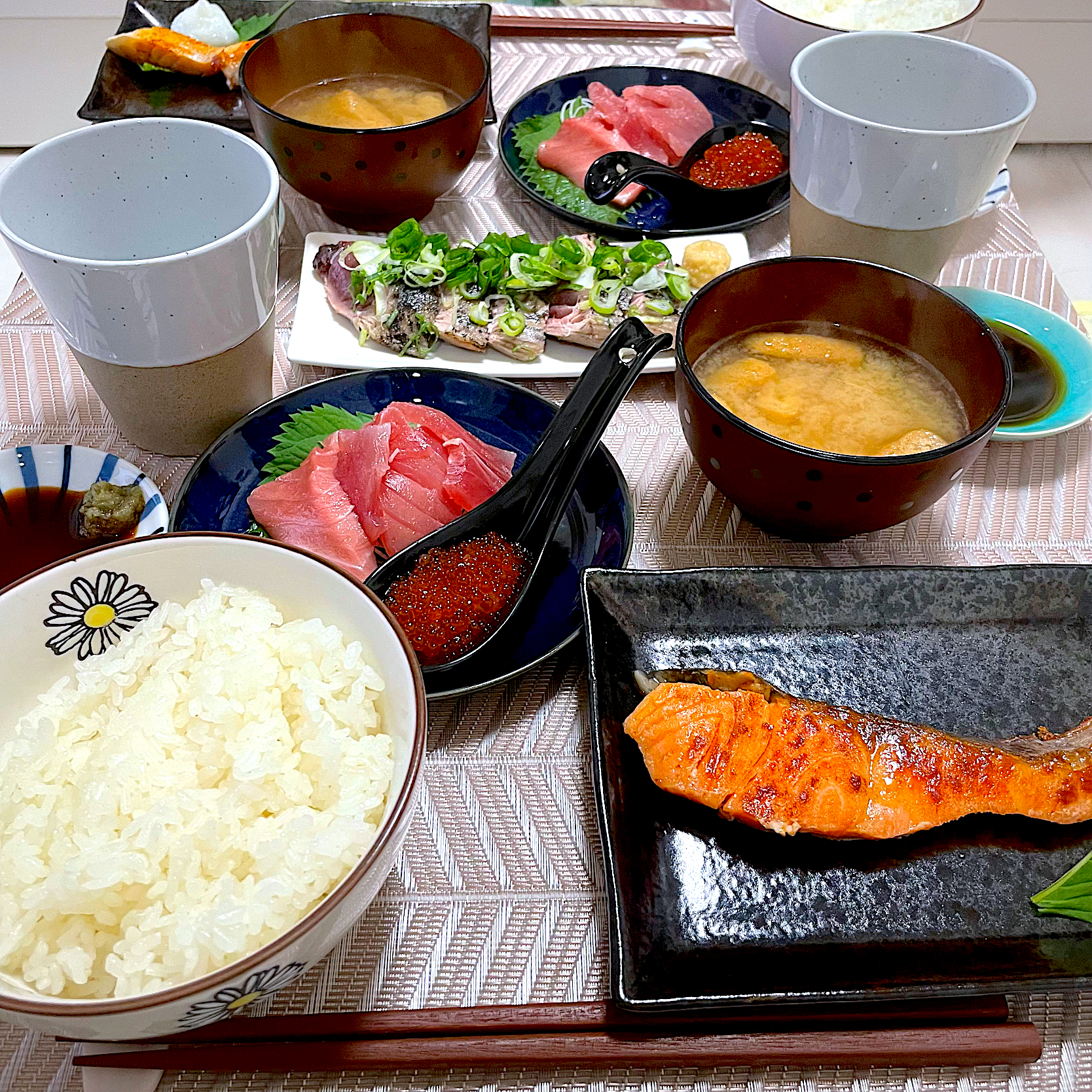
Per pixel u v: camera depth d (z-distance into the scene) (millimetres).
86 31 695
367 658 312
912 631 379
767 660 371
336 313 493
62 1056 301
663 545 427
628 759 344
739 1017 303
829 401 425
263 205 384
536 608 386
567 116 606
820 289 437
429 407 433
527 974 318
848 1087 305
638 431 468
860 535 433
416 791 278
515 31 690
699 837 329
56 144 400
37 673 316
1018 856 328
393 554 398
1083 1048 312
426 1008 308
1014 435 442
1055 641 378
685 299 496
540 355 481
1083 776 333
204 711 303
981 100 486
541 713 371
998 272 547
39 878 280
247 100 509
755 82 668
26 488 406
